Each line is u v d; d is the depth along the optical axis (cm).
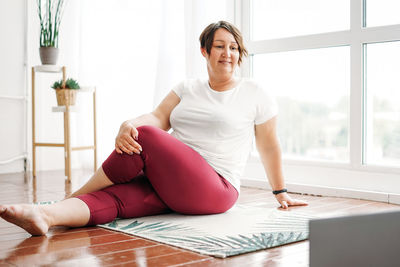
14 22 421
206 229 177
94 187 195
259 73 347
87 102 443
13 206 160
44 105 439
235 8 344
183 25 358
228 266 133
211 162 205
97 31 428
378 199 249
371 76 286
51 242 161
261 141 225
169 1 362
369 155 288
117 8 412
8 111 420
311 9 331
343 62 326
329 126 348
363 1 282
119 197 191
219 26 211
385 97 288
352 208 228
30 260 139
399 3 278
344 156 344
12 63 421
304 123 358
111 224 187
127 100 405
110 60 418
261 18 346
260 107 215
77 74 452
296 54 342
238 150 211
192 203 195
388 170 269
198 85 219
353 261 90
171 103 222
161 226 183
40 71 380
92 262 137
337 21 320
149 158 189
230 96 212
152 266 133
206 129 207
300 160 311
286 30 342
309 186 276
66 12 447
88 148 390
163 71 363
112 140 418
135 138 188
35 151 394
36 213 165
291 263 136
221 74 209
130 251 149
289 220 195
